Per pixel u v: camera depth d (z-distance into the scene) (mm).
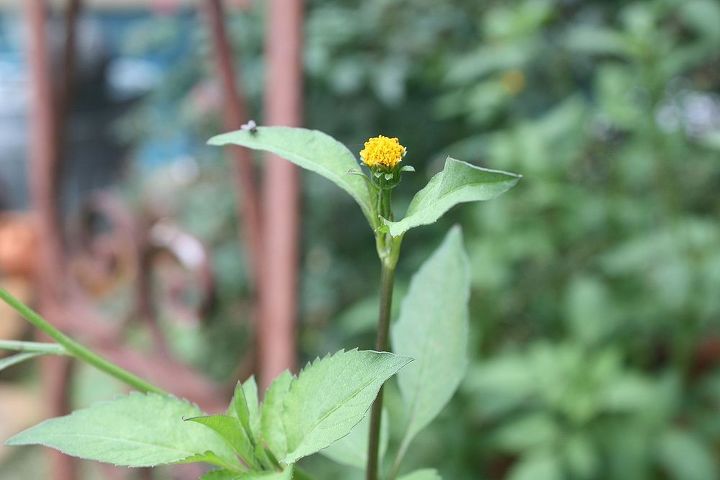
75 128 1291
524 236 764
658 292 752
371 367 188
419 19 865
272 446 204
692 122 909
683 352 743
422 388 248
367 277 882
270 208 480
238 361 900
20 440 201
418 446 727
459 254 258
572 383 700
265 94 833
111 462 199
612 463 695
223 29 496
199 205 948
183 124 977
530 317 840
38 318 213
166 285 644
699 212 883
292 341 477
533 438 697
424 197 194
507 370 714
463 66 800
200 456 199
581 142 825
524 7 817
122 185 1185
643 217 784
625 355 827
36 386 1054
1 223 1203
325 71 820
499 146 764
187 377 533
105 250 669
